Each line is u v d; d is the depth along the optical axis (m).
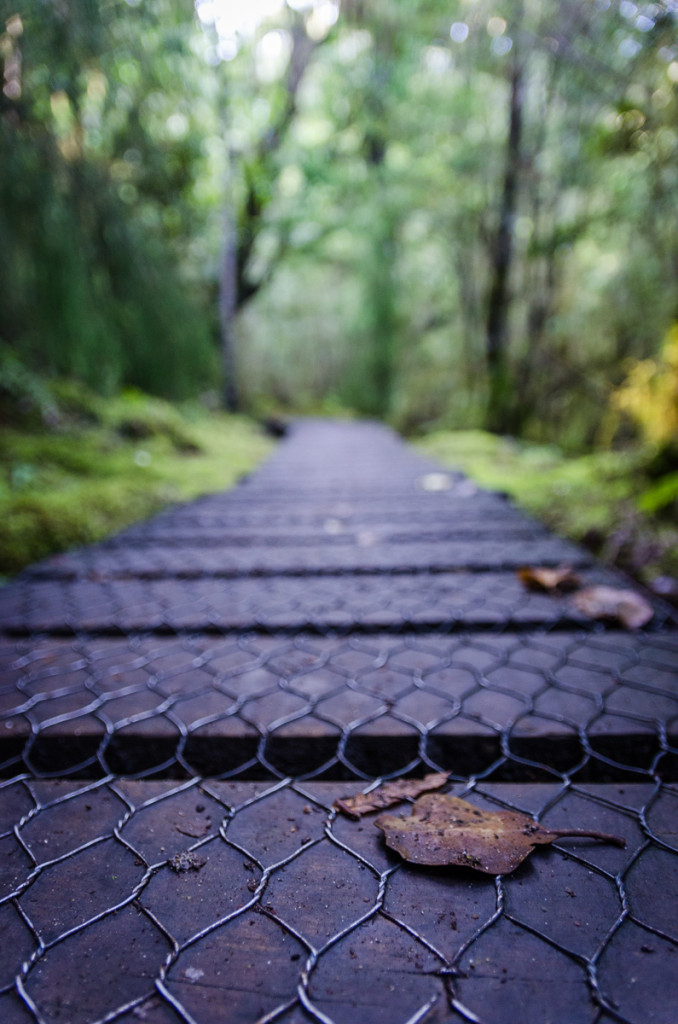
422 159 10.45
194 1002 0.71
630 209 6.30
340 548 3.05
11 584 2.54
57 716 1.43
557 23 4.10
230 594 2.35
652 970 0.75
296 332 30.28
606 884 0.89
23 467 4.35
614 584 2.38
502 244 9.00
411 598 2.25
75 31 3.58
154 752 1.35
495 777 1.31
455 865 0.91
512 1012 0.70
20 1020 0.69
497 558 2.75
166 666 1.71
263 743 1.33
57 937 0.80
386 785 1.16
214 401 11.81
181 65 5.08
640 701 1.46
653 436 3.86
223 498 4.75
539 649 1.78
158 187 7.35
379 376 18.95
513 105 7.75
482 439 8.41
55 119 4.81
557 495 4.07
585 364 8.92
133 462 5.38
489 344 9.36
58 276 5.24
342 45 9.85
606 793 1.12
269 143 12.30
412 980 0.74
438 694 1.51
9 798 1.12
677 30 2.94
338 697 1.50
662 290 6.47
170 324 7.78
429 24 7.12
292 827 1.03
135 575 2.65
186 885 0.90
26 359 5.69
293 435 11.86
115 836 1.01
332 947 0.79
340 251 18.34
